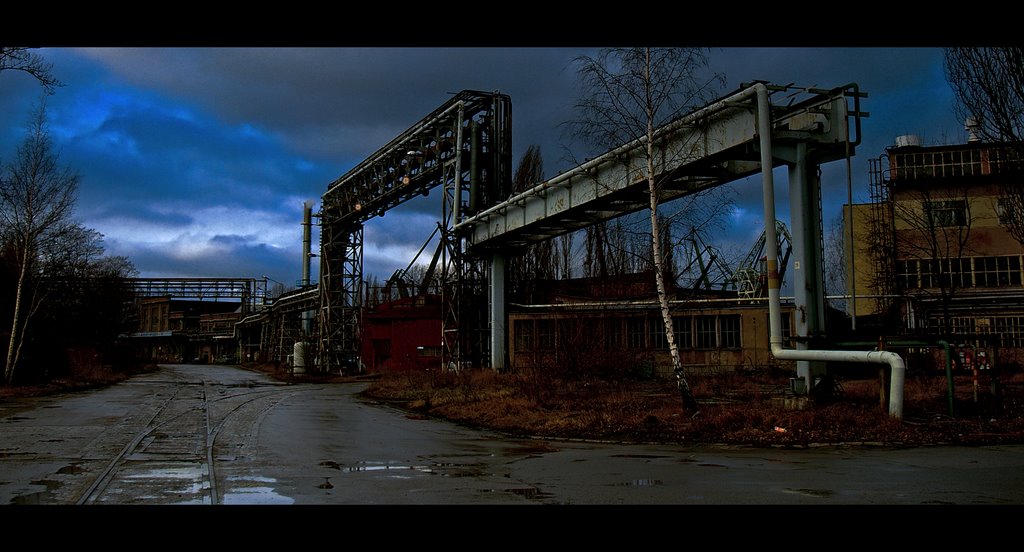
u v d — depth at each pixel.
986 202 37.84
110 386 38.44
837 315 41.97
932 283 38.34
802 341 18.77
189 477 9.71
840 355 16.78
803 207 19.67
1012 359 33.31
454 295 39.88
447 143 40.69
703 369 34.28
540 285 44.31
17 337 35.66
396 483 9.48
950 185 38.47
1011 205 21.47
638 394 24.00
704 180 25.72
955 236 37.97
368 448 13.77
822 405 17.39
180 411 21.86
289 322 74.69
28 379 34.25
